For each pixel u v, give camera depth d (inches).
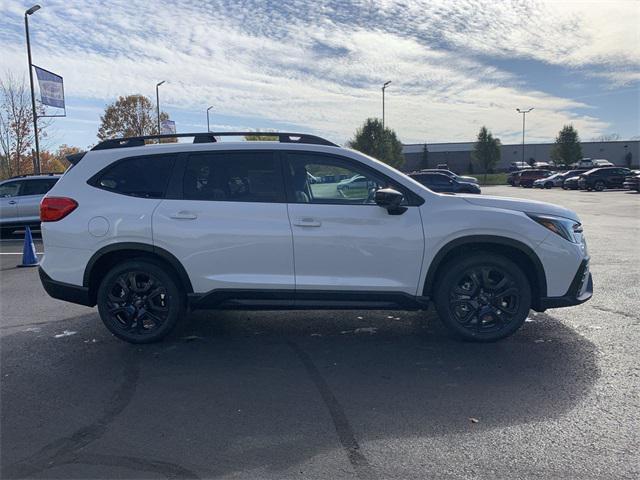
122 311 203.0
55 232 199.5
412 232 191.5
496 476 116.1
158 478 117.3
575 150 2768.2
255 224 193.0
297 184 196.9
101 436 136.0
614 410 146.3
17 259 447.2
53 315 252.7
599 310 243.8
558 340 204.2
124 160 202.7
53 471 120.3
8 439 135.0
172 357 192.7
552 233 191.8
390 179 196.2
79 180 202.5
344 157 197.9
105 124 2193.7
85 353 197.8
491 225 190.4
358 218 191.9
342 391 161.8
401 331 219.6
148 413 148.6
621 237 499.2
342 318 239.1
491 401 153.2
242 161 199.6
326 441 132.3
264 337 214.1
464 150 3464.6
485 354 191.0
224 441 132.7
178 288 201.6
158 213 195.8
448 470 118.6
